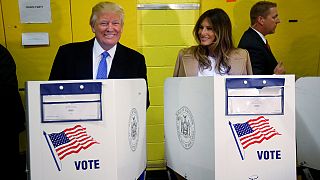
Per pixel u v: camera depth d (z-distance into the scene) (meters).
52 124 0.84
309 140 1.20
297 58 2.57
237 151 0.89
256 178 0.91
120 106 0.89
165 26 2.43
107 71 1.47
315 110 1.16
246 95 0.88
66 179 0.86
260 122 0.90
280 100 0.90
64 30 2.28
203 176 0.95
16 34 2.23
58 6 2.24
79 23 2.28
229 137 0.88
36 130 0.83
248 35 2.00
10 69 1.60
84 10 2.27
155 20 2.41
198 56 1.67
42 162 0.85
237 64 1.64
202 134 0.94
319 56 2.58
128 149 0.97
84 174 0.87
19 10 2.20
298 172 1.27
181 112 1.09
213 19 1.62
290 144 0.92
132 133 1.00
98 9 1.42
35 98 0.83
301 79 1.19
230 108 0.87
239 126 0.88
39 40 2.26
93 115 0.85
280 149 0.92
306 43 2.56
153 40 2.44
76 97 0.84
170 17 2.42
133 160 1.02
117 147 0.88
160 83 2.50
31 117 0.83
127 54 1.54
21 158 2.02
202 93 0.92
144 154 1.15
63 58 1.51
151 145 2.55
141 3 2.36
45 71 2.32
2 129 1.59
